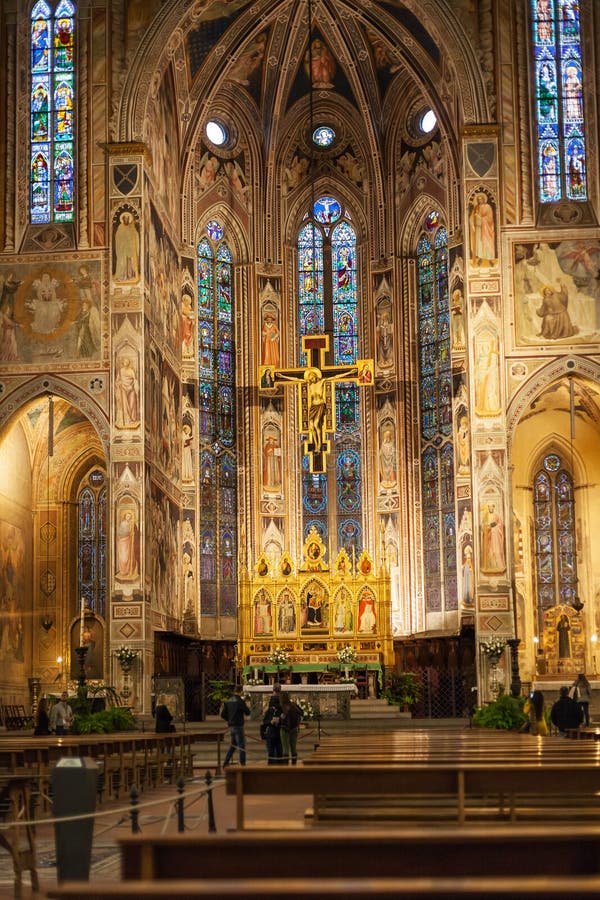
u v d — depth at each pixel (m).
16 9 43.97
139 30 43.28
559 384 44.69
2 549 46.28
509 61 43.06
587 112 42.88
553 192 42.50
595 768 11.62
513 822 13.20
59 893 5.48
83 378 41.44
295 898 5.36
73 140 43.00
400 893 5.34
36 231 42.50
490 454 40.94
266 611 45.34
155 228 44.44
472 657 45.09
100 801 23.41
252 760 34.88
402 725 39.38
